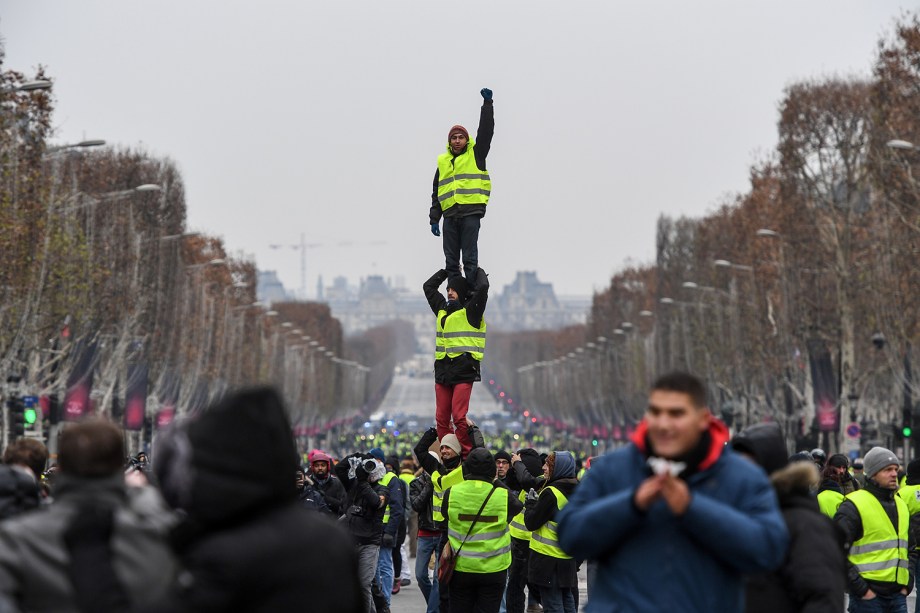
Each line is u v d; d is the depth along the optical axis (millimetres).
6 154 169625
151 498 26359
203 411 23016
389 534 80250
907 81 197875
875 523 51281
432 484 72750
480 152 69688
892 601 51781
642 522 26484
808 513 32469
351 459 72188
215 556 22047
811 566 31672
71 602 25641
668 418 26578
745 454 33688
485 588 59812
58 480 26297
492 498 59344
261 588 22125
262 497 22438
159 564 25578
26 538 25750
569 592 68188
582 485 27672
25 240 174875
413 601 94562
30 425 172375
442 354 71125
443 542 67625
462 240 70375
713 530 25734
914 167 195750
